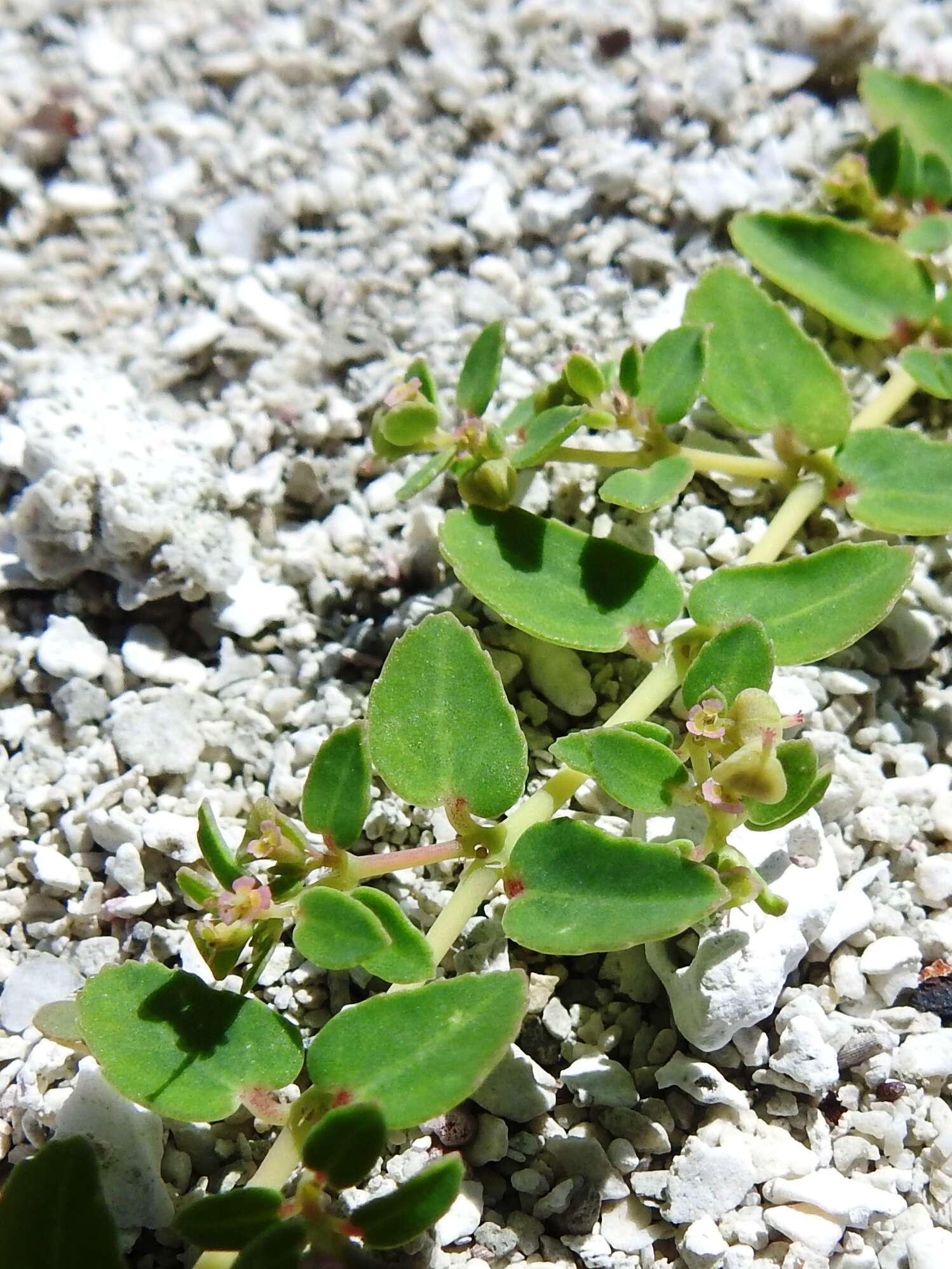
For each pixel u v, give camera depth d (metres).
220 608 0.08
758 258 0.08
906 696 0.08
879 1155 0.07
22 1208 0.06
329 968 0.06
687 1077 0.07
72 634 0.08
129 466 0.08
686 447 0.08
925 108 0.09
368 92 0.09
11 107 0.09
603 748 0.06
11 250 0.09
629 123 0.09
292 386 0.08
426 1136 0.07
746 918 0.07
